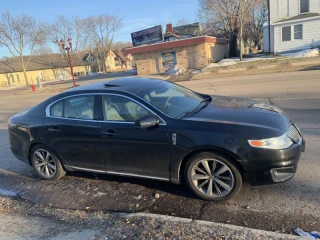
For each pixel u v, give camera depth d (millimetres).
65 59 73938
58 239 2959
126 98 3793
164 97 4000
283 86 11023
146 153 3609
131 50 29672
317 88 9625
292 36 25250
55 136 4234
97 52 73062
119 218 3248
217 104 4109
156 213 3350
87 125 3945
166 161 3529
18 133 4625
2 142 7312
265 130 3199
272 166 3127
